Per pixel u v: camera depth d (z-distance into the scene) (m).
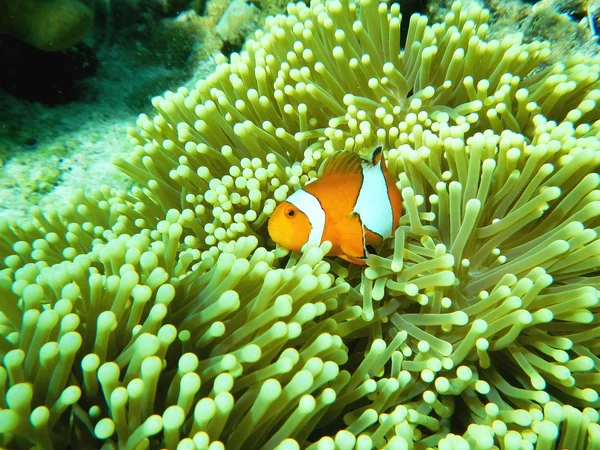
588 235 0.18
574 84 0.24
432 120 0.25
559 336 0.20
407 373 0.18
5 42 0.37
